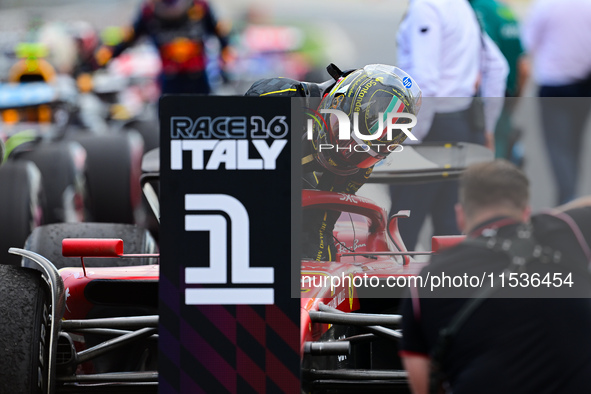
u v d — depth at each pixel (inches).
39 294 474.0
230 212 378.0
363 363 555.2
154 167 653.9
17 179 788.0
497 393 379.9
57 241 653.3
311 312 448.1
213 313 380.8
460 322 386.9
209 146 376.8
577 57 1031.6
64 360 486.9
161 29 1245.1
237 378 382.3
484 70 855.1
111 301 557.9
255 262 378.9
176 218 378.3
